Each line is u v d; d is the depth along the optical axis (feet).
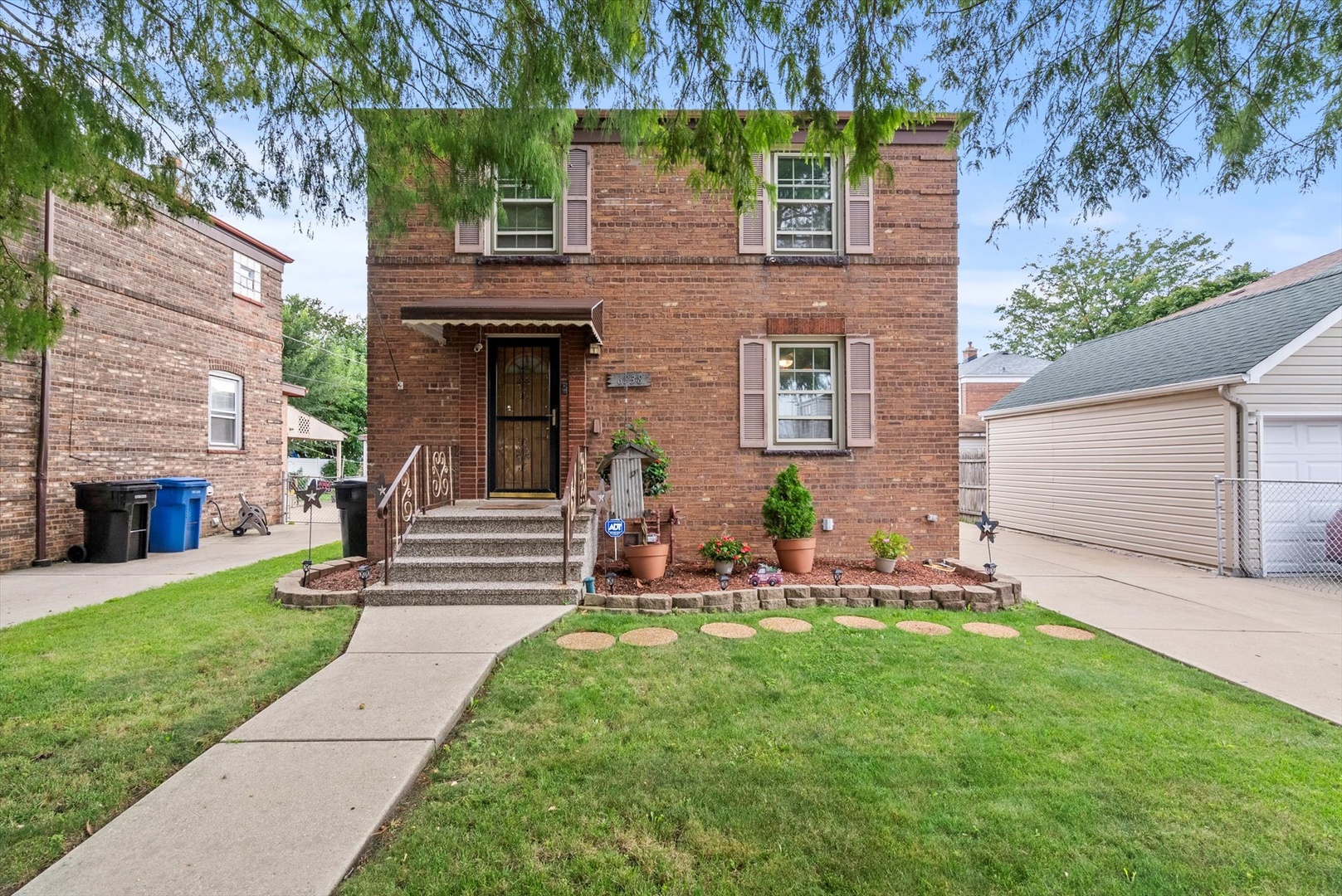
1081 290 96.07
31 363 28.86
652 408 25.99
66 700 11.98
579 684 13.06
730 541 22.24
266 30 11.70
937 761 10.03
